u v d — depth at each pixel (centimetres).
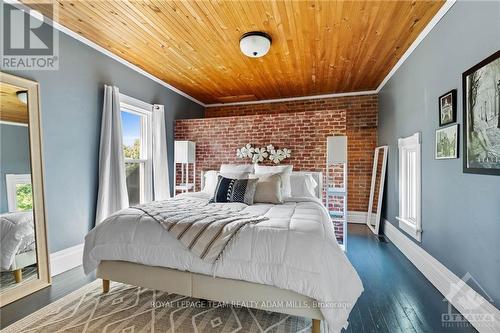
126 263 197
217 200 292
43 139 238
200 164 454
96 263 203
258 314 183
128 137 367
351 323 173
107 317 177
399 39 277
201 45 296
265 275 158
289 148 400
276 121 408
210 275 173
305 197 302
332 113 381
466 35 184
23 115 222
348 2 213
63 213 259
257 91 479
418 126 273
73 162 270
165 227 187
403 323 173
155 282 188
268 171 342
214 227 180
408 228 291
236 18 238
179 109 477
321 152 385
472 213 176
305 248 157
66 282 231
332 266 155
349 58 330
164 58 334
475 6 173
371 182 461
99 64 301
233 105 559
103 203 296
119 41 287
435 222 230
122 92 338
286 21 243
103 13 232
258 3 216
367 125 473
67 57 262
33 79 232
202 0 212
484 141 161
